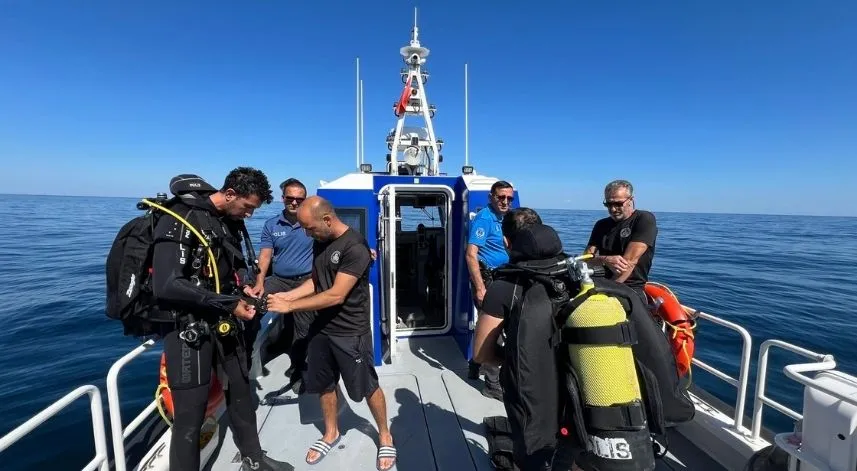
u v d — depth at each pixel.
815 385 1.74
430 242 5.72
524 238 1.78
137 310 2.04
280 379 4.05
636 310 1.70
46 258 18.94
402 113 5.25
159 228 2.01
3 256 19.50
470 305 4.12
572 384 1.62
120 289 2.01
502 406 3.47
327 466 2.75
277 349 4.75
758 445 2.48
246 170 2.26
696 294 13.41
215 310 2.16
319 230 2.46
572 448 1.79
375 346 4.20
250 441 2.51
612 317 1.56
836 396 1.66
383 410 2.76
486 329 1.85
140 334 2.18
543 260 1.77
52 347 7.69
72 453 4.39
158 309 2.07
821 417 1.74
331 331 2.58
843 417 1.64
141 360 6.99
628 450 1.51
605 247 3.30
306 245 3.94
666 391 1.68
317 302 2.35
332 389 2.81
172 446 2.13
